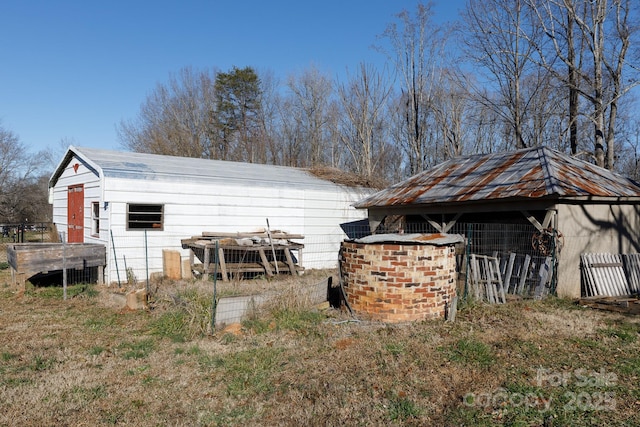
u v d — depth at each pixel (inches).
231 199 530.0
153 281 438.0
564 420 158.7
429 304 295.9
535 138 908.6
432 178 528.4
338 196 633.0
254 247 470.3
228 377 201.9
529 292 370.6
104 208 448.1
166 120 1508.4
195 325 269.3
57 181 663.1
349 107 1189.7
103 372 208.4
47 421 161.5
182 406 175.2
